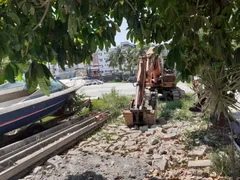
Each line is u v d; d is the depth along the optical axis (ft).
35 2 4.63
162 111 23.40
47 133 16.98
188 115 20.63
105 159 12.59
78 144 15.72
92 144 15.48
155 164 11.36
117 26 5.97
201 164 10.59
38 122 19.75
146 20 5.95
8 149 13.51
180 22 4.71
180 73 6.72
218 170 9.65
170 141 14.65
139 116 19.58
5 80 4.56
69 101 22.80
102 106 26.96
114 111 25.00
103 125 20.61
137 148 14.05
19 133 17.98
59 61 5.25
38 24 4.58
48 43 5.11
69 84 25.72
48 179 10.36
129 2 5.66
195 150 12.46
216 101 7.23
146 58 21.98
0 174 9.98
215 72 7.02
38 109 18.20
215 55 5.06
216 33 4.92
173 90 30.55
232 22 5.38
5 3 4.82
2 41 4.46
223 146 11.82
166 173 10.27
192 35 4.85
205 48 5.50
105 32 5.82
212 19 5.06
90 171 10.96
